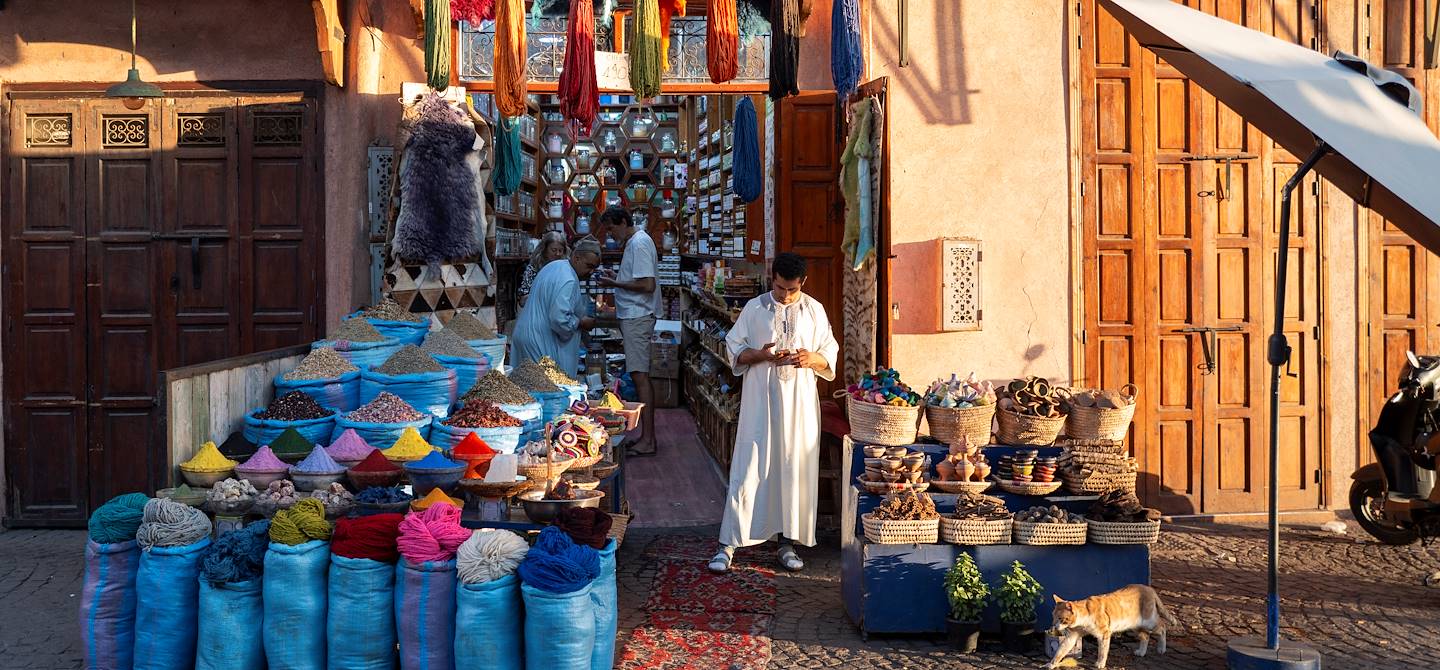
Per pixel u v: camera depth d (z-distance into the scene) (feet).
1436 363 21.17
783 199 23.62
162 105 23.67
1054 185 23.50
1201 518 24.32
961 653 16.11
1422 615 18.03
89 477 24.02
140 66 23.62
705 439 32.60
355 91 22.90
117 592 14.69
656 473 29.25
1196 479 24.30
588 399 22.49
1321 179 24.52
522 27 19.58
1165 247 24.02
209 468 15.53
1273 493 15.44
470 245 22.27
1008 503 17.67
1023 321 23.43
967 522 16.39
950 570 16.38
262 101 23.62
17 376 23.88
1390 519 21.91
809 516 20.16
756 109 28.30
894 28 23.03
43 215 23.80
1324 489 24.70
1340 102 15.34
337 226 23.18
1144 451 24.11
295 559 14.08
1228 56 16.81
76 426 23.94
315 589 14.24
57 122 23.75
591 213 41.29
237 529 15.20
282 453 16.29
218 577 13.99
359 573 14.08
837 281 23.77
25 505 23.98
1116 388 23.89
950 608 16.40
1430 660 15.98
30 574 20.47
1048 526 16.31
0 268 23.75
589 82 19.56
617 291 31.58
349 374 18.83
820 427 21.72
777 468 20.13
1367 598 18.93
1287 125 16.92
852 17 20.40
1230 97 17.84
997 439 18.89
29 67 23.62
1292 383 24.62
